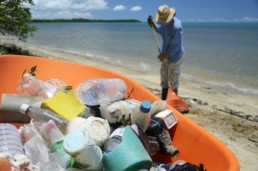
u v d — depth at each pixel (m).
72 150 2.07
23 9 11.16
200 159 2.66
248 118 7.04
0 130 2.58
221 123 6.59
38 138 2.46
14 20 10.99
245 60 18.52
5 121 3.19
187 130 2.91
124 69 13.80
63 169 2.21
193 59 18.92
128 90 3.74
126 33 70.19
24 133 2.58
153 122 2.88
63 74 4.29
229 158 2.32
